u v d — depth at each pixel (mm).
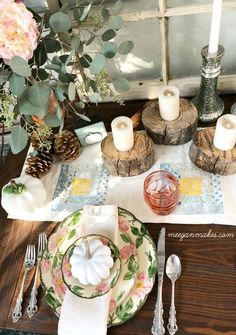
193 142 754
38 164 812
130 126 730
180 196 752
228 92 916
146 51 872
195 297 637
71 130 842
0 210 797
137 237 682
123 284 629
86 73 817
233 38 840
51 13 693
